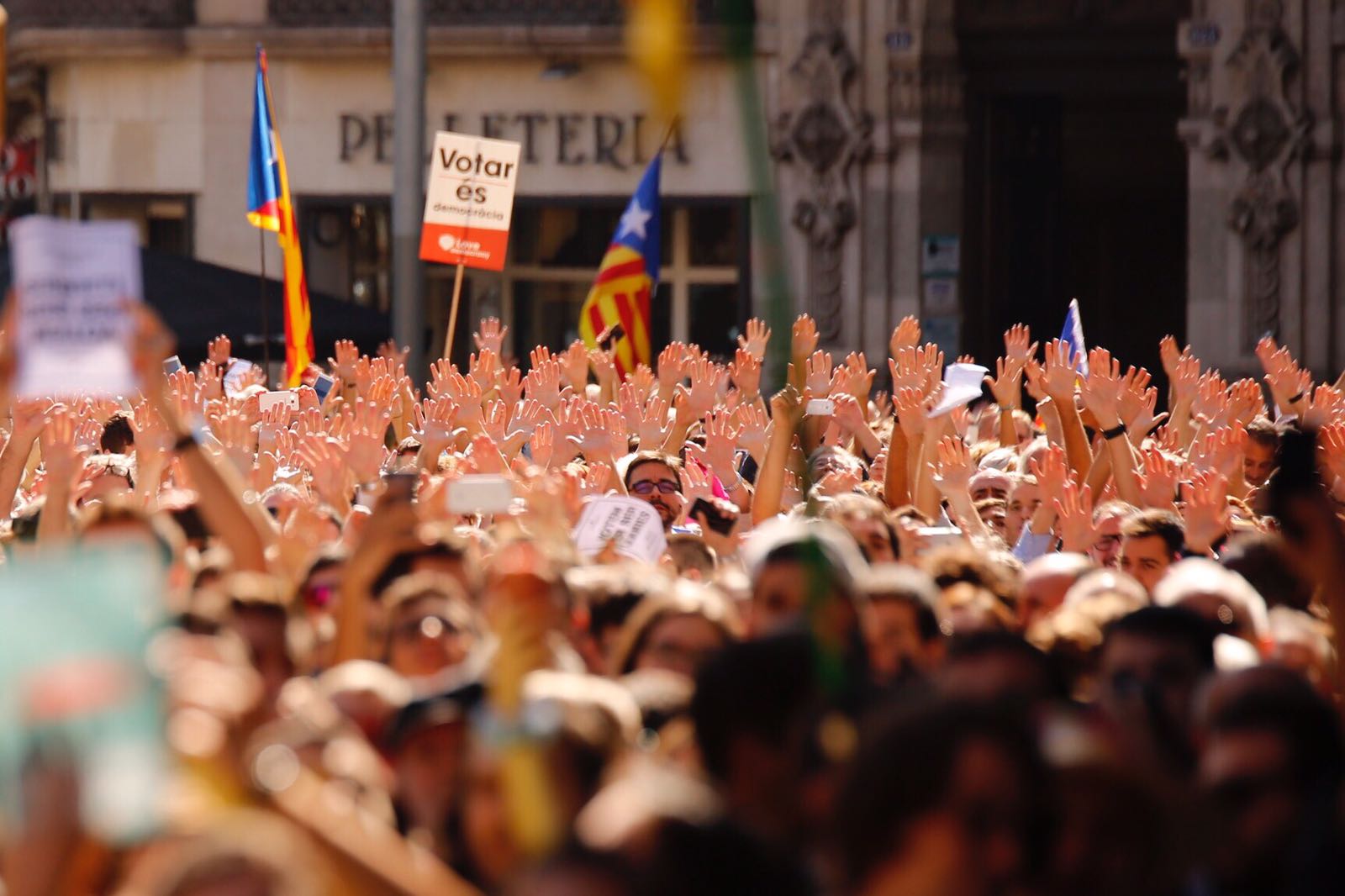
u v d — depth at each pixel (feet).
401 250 215.92
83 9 297.33
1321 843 41.81
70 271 59.31
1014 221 298.76
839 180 282.77
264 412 123.95
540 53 287.69
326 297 220.84
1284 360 135.33
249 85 296.71
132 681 30.12
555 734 39.86
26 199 307.37
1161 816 40.32
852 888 35.73
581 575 64.28
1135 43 285.23
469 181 169.68
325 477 91.30
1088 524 89.97
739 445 111.55
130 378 59.77
